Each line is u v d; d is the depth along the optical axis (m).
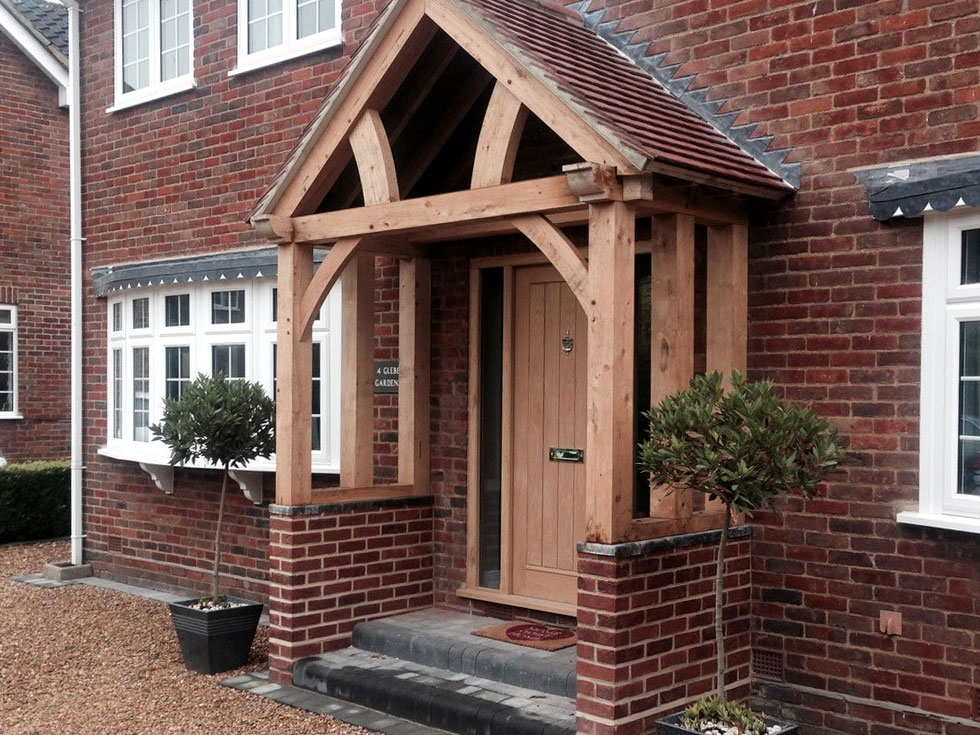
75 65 10.54
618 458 5.18
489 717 5.64
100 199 10.46
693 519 5.63
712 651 5.71
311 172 6.65
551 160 6.99
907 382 5.52
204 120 9.37
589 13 7.04
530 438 7.25
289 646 6.75
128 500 10.20
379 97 6.41
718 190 5.56
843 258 5.75
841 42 5.82
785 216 5.96
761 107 6.13
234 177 9.12
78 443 10.65
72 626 8.44
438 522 7.67
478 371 7.48
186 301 9.47
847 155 5.77
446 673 6.41
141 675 7.04
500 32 5.64
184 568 9.56
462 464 7.55
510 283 7.33
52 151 14.64
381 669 6.49
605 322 5.19
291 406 6.80
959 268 5.36
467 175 7.48
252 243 8.96
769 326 6.00
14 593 9.80
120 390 10.34
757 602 6.03
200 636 7.02
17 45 14.25
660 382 5.61
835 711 5.73
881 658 5.59
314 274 6.90
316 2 8.61
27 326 14.52
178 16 9.71
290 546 6.75
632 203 5.25
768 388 4.68
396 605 7.41
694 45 6.47
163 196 9.76
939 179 5.29
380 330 8.06
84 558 10.77
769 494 4.59
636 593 5.23
